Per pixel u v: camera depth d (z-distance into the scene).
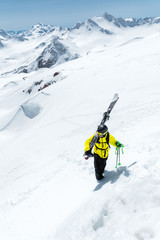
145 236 2.89
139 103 23.73
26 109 44.06
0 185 13.70
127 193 4.02
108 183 5.40
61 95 40.19
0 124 46.88
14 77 175.25
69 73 71.25
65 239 4.07
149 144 7.10
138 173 4.74
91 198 4.97
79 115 27.69
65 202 5.86
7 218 6.68
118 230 3.23
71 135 20.38
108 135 5.78
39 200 6.84
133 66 43.44
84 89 38.78
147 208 3.38
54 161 11.84
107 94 32.62
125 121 16.02
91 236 3.59
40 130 26.77
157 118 11.92
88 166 7.93
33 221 5.62
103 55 96.56
